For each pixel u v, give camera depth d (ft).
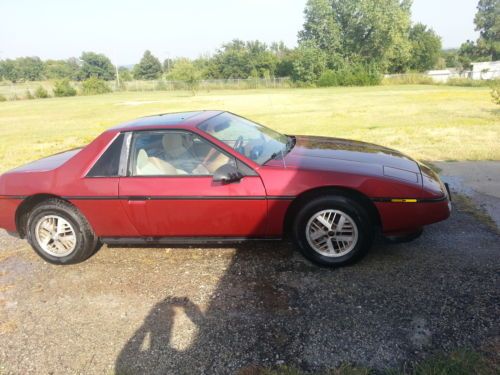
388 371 8.08
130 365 8.93
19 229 14.23
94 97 145.69
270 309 10.44
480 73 181.16
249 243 14.16
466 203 16.38
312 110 60.80
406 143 28.81
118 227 13.08
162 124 13.15
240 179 11.97
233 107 74.18
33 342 9.92
